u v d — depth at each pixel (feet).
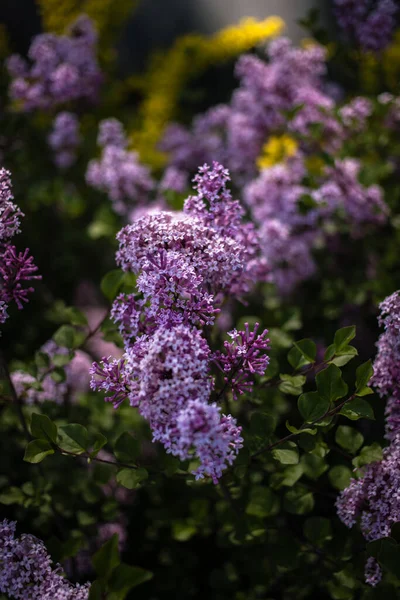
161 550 2.72
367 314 3.04
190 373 1.89
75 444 2.10
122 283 2.33
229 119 3.79
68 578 2.48
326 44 3.19
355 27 3.10
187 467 2.24
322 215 3.05
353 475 2.22
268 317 2.78
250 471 2.43
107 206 3.29
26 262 2.12
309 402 2.09
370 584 2.15
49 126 4.24
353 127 3.13
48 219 3.96
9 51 4.58
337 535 2.28
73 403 2.75
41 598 2.04
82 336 2.56
